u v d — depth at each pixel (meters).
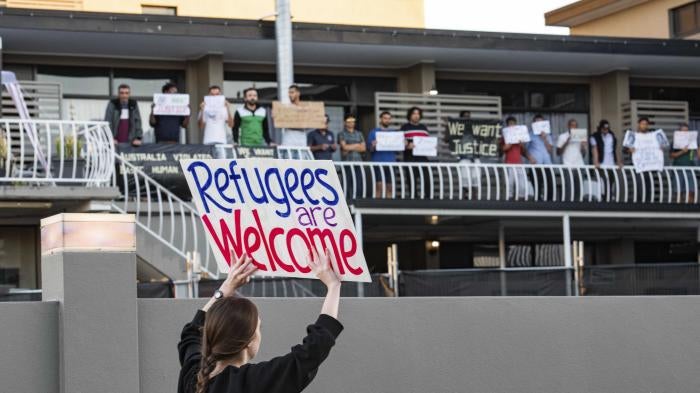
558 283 15.79
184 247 16.70
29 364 8.45
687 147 22.88
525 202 21.14
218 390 5.47
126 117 18.50
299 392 5.65
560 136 22.30
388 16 29.84
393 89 23.92
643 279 16.11
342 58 22.91
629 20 31.02
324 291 14.38
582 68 24.77
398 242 24.56
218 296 6.22
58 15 19.80
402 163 20.41
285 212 6.22
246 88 22.72
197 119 22.00
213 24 20.75
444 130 22.45
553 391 10.23
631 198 22.17
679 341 10.81
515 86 24.92
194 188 6.41
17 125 17.00
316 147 20.05
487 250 24.92
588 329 10.44
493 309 10.05
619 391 10.52
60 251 8.51
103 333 8.52
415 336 9.73
